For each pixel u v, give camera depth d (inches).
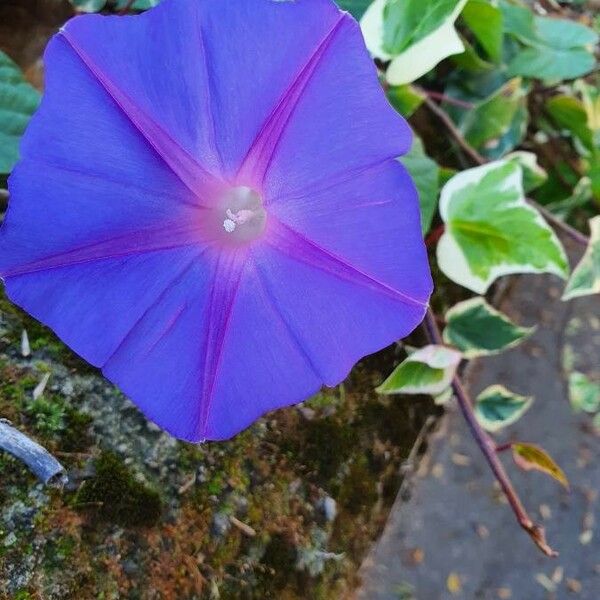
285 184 5.5
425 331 9.3
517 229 8.3
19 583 6.1
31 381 6.7
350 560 9.0
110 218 5.3
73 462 6.7
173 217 5.6
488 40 9.4
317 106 5.2
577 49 9.8
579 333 11.4
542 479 10.9
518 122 9.9
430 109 10.0
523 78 9.9
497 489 10.6
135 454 7.1
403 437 9.6
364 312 5.6
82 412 6.9
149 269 5.6
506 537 10.5
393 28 7.9
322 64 5.1
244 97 5.2
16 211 5.1
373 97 5.1
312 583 8.3
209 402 5.6
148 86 5.1
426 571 10.0
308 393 5.8
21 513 6.2
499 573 10.4
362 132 5.2
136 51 5.1
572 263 11.1
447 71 10.0
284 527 8.0
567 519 10.8
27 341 6.9
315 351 5.7
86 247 5.3
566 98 10.2
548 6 12.0
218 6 5.1
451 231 8.5
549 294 11.5
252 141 5.4
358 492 8.9
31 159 5.1
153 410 5.6
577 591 10.6
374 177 5.4
